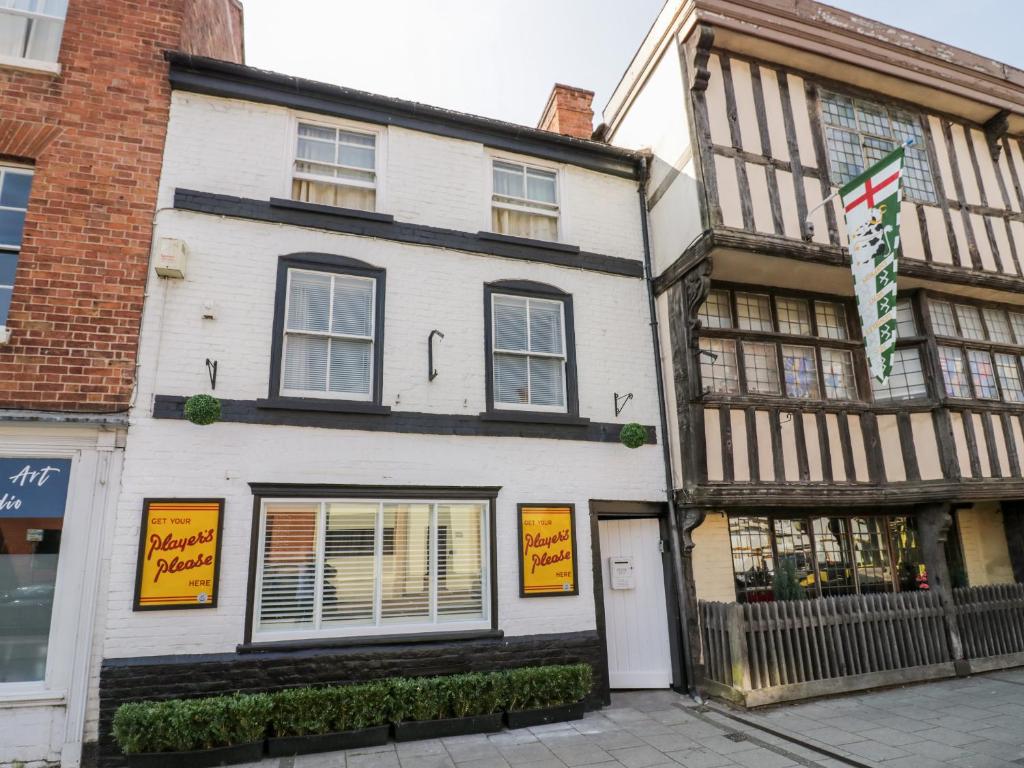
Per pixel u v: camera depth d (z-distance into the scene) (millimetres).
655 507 8203
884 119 9484
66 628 5734
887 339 7215
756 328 8891
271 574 6473
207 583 6113
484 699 6480
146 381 6344
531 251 8375
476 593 7227
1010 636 8789
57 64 6719
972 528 10219
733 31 8305
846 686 7559
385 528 7008
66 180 6520
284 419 6750
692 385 8031
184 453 6324
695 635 7832
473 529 7375
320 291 7328
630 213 9195
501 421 7648
